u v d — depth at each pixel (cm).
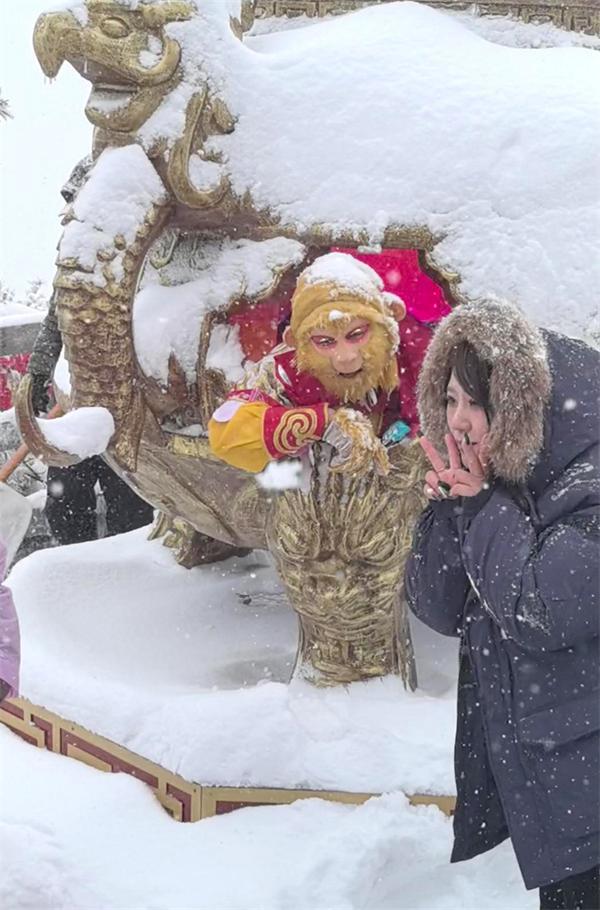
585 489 192
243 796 264
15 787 277
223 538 303
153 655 316
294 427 247
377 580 271
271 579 368
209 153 263
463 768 220
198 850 251
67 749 293
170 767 267
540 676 195
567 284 262
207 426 270
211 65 261
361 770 262
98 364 258
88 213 255
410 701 281
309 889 239
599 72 279
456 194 263
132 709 281
